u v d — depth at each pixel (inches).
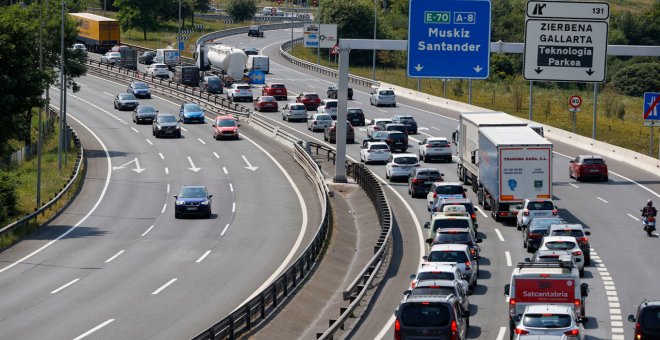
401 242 3750.0
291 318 2738.7
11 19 4909.0
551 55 4079.7
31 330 2583.7
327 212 4087.1
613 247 3659.0
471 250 3166.8
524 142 4052.7
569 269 2426.2
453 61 4092.0
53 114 7667.3
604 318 2647.6
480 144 4458.7
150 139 6752.0
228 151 6264.8
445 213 3538.4
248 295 2999.5
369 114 7815.0
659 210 4399.6
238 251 3688.5
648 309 2118.6
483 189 4421.8
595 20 4057.6
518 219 3937.0
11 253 3666.3
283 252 3663.9
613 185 5032.0
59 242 3870.6
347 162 5438.0
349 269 3459.6
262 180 5329.7
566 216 4264.3
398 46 4687.5
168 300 2935.5
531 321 2100.1
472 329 2508.6
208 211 4377.5
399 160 5211.6
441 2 4060.0
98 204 4717.0
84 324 2650.1
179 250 3713.1
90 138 6801.2
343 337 2364.7
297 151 5880.9
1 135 4985.2
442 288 2340.1
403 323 2112.5
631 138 7204.7
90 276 3272.6
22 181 5201.8
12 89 4849.9
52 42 6368.1
